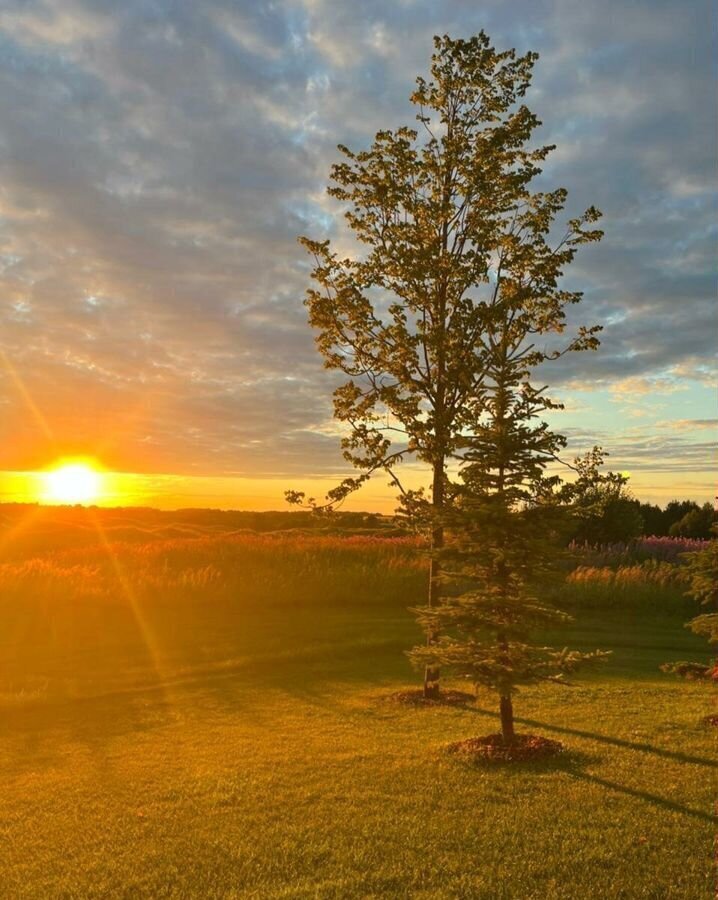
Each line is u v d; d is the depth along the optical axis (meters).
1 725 10.48
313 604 21.56
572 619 8.54
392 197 12.19
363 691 12.32
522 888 5.11
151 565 25.31
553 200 12.42
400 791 7.10
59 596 20.16
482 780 7.32
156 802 7.16
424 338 12.05
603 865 5.43
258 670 14.01
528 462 8.60
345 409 12.90
